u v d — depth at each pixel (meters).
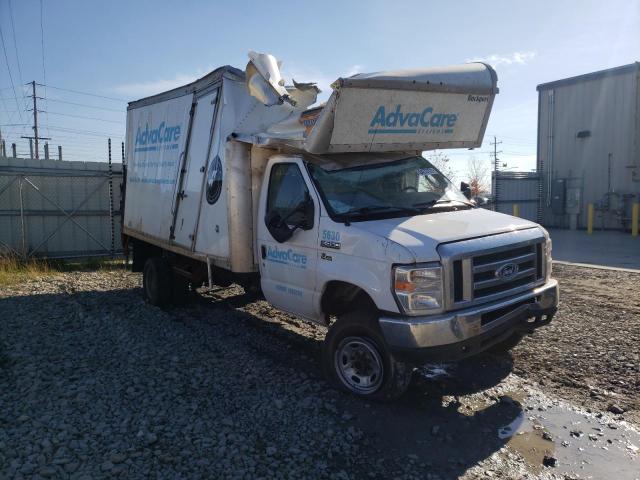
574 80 22.62
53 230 14.60
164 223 8.48
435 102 5.57
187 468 3.77
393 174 5.83
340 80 4.73
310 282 5.38
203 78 7.56
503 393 5.21
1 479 3.58
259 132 6.04
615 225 21.50
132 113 10.12
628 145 21.14
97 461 3.84
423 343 4.35
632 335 6.69
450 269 4.42
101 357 6.09
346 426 4.49
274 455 3.97
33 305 8.74
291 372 5.65
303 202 5.41
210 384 5.31
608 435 4.41
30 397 4.91
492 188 23.36
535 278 5.12
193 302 9.09
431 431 4.45
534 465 3.99
